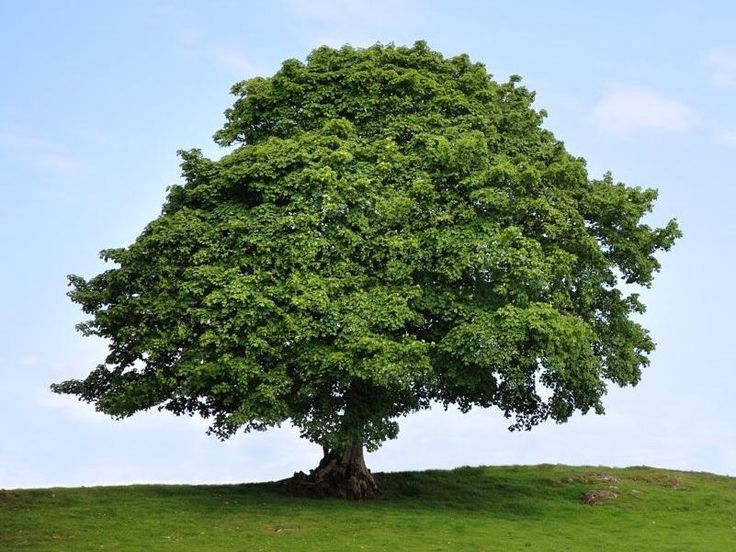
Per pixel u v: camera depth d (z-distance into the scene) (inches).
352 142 1203.9
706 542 1040.2
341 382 1128.2
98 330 1190.9
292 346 1120.8
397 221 1166.3
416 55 1314.0
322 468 1326.3
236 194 1219.2
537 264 1120.2
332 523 1077.8
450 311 1146.0
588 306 1274.6
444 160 1175.0
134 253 1186.0
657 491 1416.1
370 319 1102.4
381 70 1259.2
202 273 1115.9
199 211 1197.7
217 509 1156.5
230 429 1187.3
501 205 1158.3
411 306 1149.7
